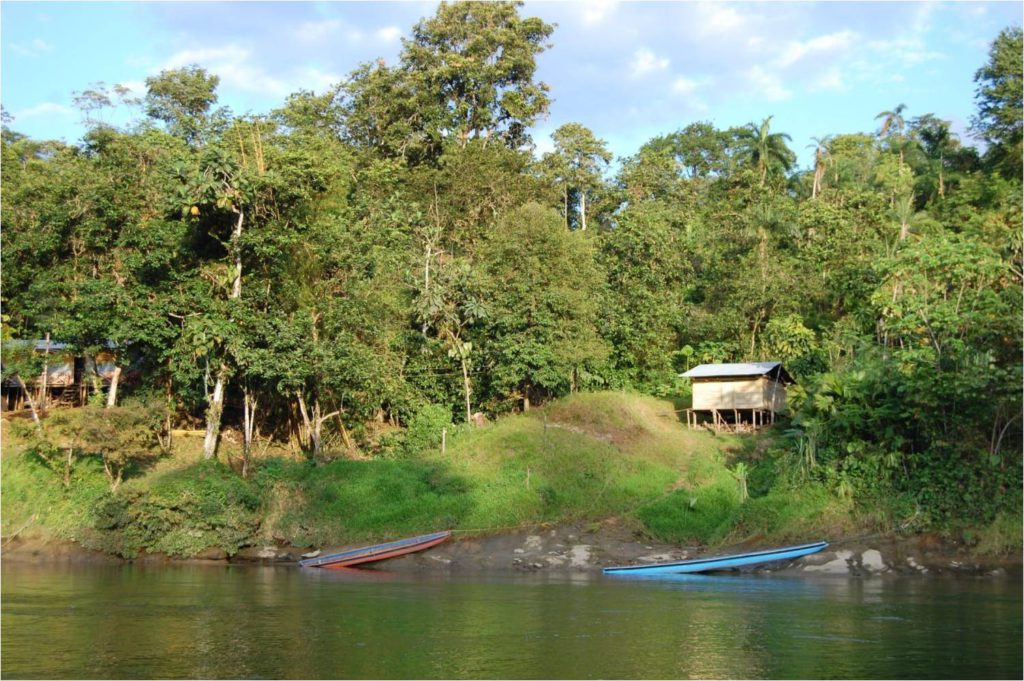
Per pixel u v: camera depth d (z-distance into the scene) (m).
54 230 33.41
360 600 19.91
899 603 19.08
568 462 32.12
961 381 24.41
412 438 35.31
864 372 27.92
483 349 37.84
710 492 29.66
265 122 40.19
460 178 44.38
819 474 27.16
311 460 33.00
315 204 35.00
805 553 24.28
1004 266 28.16
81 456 31.02
